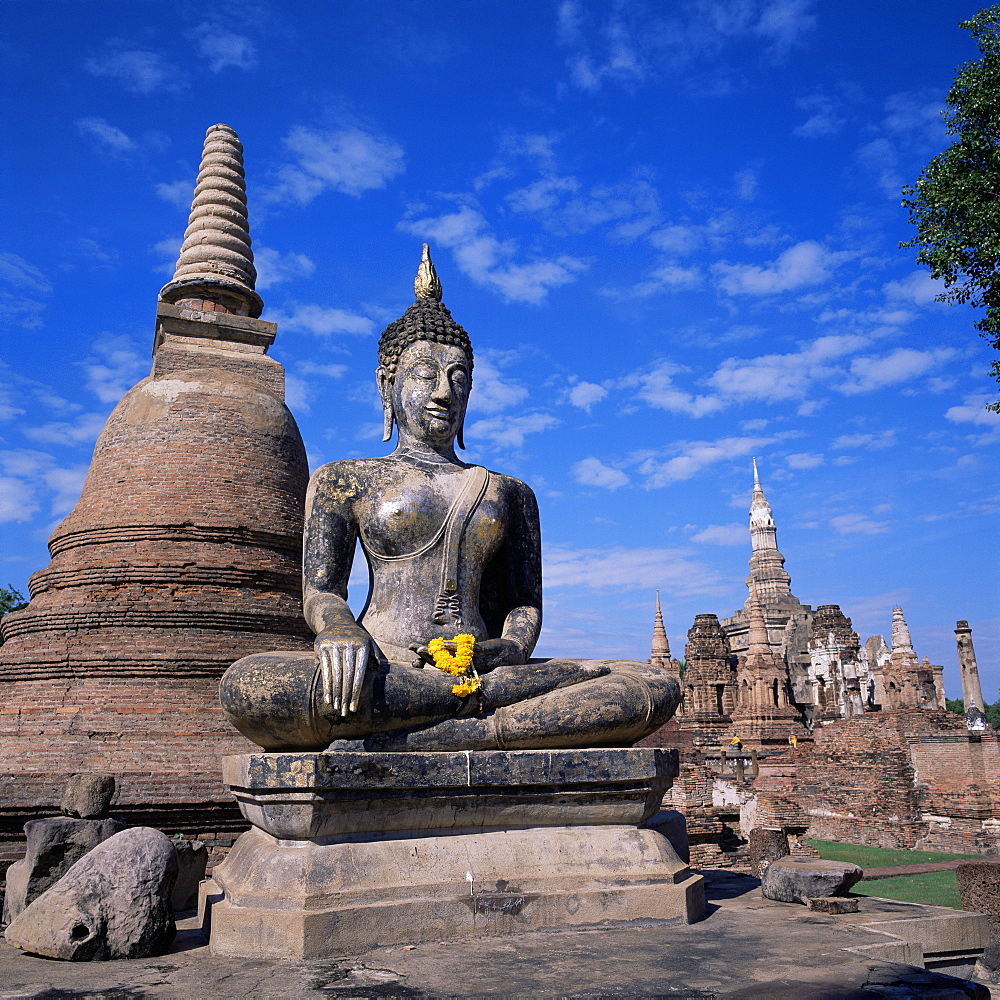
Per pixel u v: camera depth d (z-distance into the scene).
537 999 4.86
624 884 6.73
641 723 7.27
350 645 6.37
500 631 8.44
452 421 8.41
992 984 9.05
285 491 14.02
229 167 17.08
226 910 5.98
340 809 6.13
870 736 37.97
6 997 5.00
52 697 11.71
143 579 12.54
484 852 6.50
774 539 79.31
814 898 7.81
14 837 9.91
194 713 11.60
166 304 14.96
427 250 9.24
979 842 32.75
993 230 17.64
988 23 18.36
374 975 5.31
